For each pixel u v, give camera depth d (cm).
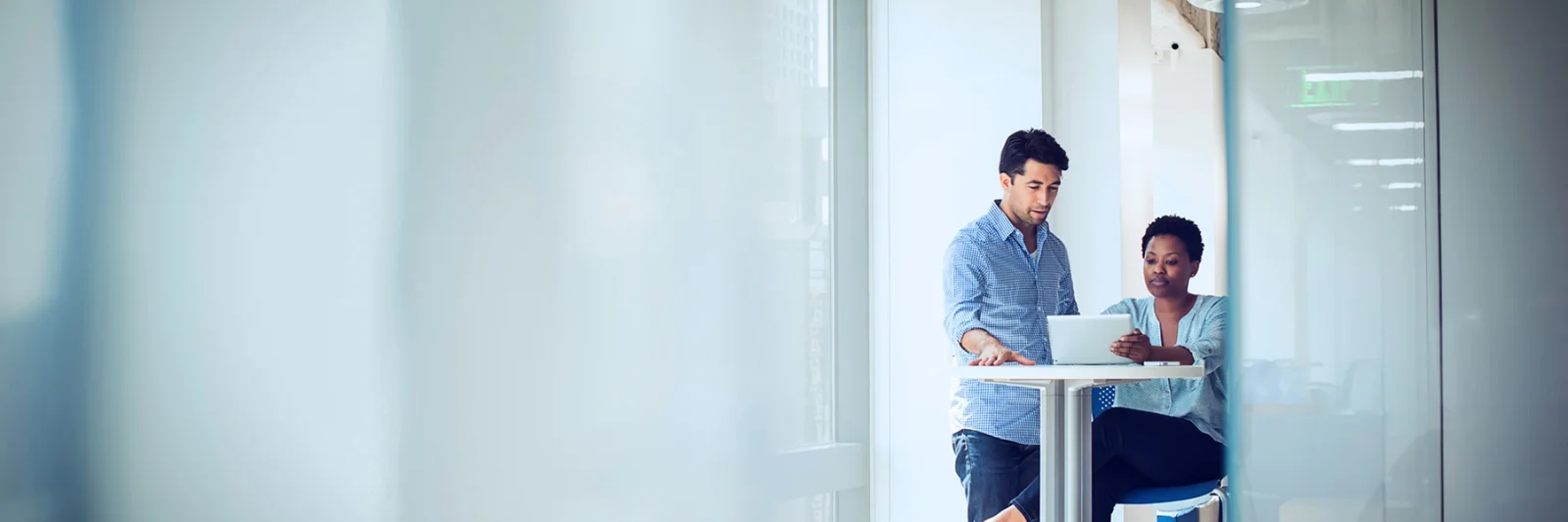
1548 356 237
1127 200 343
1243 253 261
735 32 354
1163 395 315
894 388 391
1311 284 256
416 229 247
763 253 364
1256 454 261
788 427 372
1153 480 315
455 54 257
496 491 266
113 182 195
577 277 290
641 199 312
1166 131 337
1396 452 249
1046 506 268
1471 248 242
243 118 214
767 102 367
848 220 397
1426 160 244
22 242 183
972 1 375
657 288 318
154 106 201
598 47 299
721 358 344
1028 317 334
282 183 221
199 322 207
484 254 264
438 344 252
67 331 189
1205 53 332
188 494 206
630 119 310
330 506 228
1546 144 236
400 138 244
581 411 290
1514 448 240
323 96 228
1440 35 244
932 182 382
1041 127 359
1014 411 330
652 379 315
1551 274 236
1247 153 260
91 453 193
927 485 383
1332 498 255
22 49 183
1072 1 362
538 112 280
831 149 398
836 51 399
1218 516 312
